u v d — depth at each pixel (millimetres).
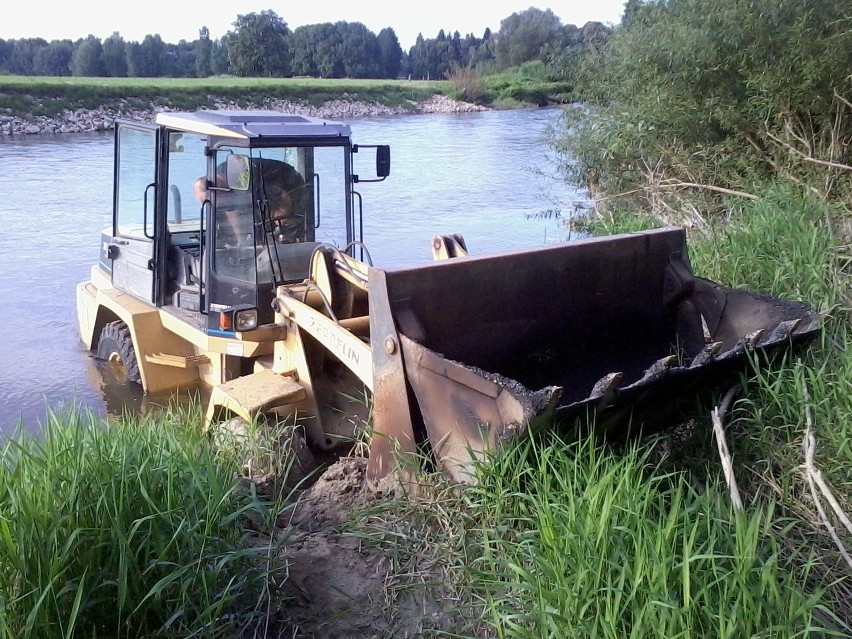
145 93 36938
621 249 4812
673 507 3113
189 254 6473
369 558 3732
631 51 10242
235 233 5734
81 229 14203
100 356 7492
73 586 2969
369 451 4430
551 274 4562
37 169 20953
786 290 5879
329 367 5371
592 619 2854
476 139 27828
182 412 5691
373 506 4043
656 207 9734
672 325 5055
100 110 34281
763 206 7566
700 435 4348
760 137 9398
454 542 3637
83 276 11336
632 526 3182
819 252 6188
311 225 6047
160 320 6641
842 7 8500
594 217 11102
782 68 8625
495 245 12477
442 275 4176
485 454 3570
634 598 2812
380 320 4070
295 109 40781
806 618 2797
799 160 8711
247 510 4043
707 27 9242
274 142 5598
